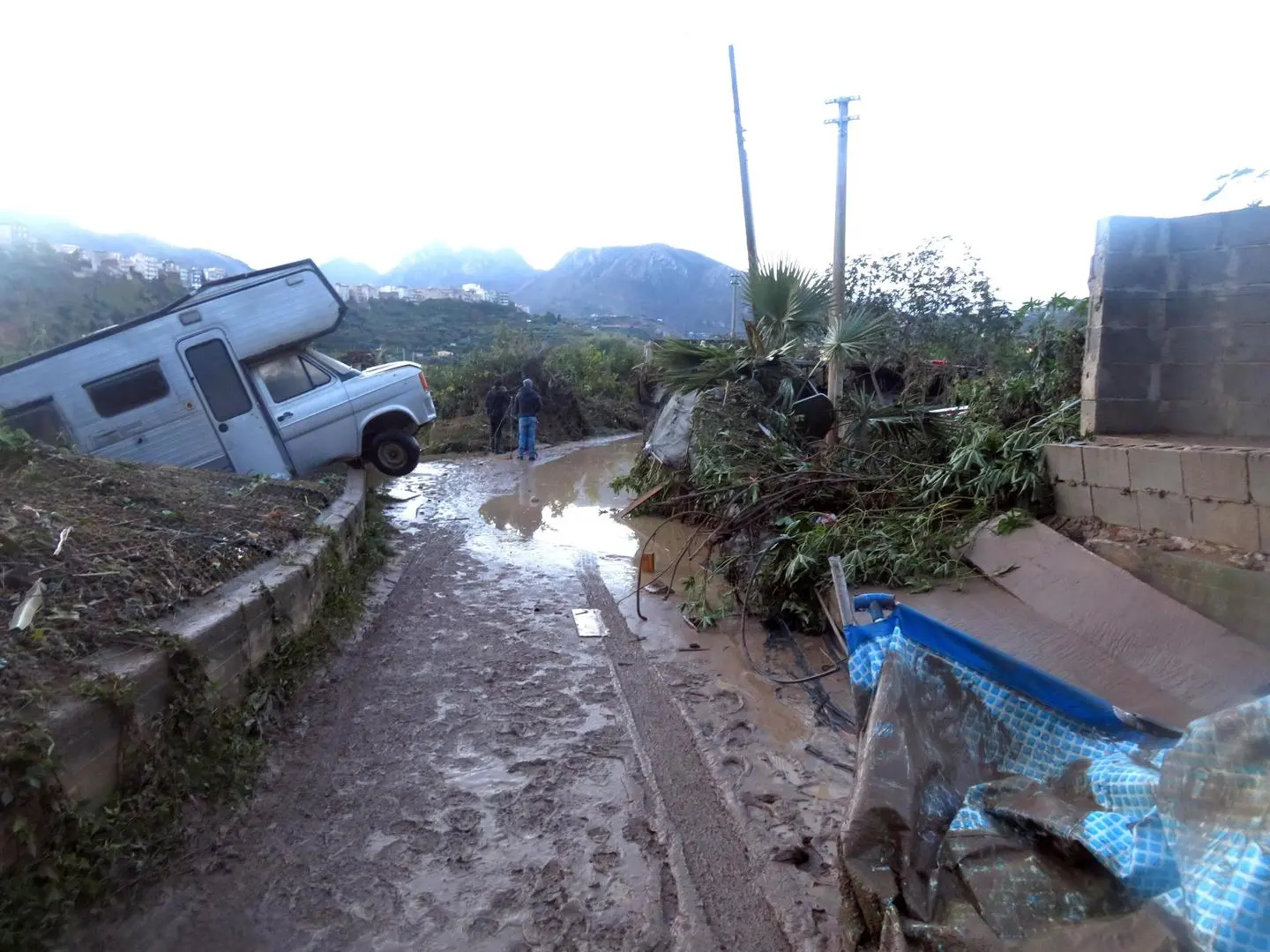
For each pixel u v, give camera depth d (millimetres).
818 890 3330
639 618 6727
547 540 9445
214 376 9977
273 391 10484
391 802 3945
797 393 11016
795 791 4113
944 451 8312
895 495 7219
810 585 6281
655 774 4254
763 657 5926
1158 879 2199
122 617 3842
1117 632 4543
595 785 4133
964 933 2266
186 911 3129
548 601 7137
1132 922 2098
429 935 3064
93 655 3498
